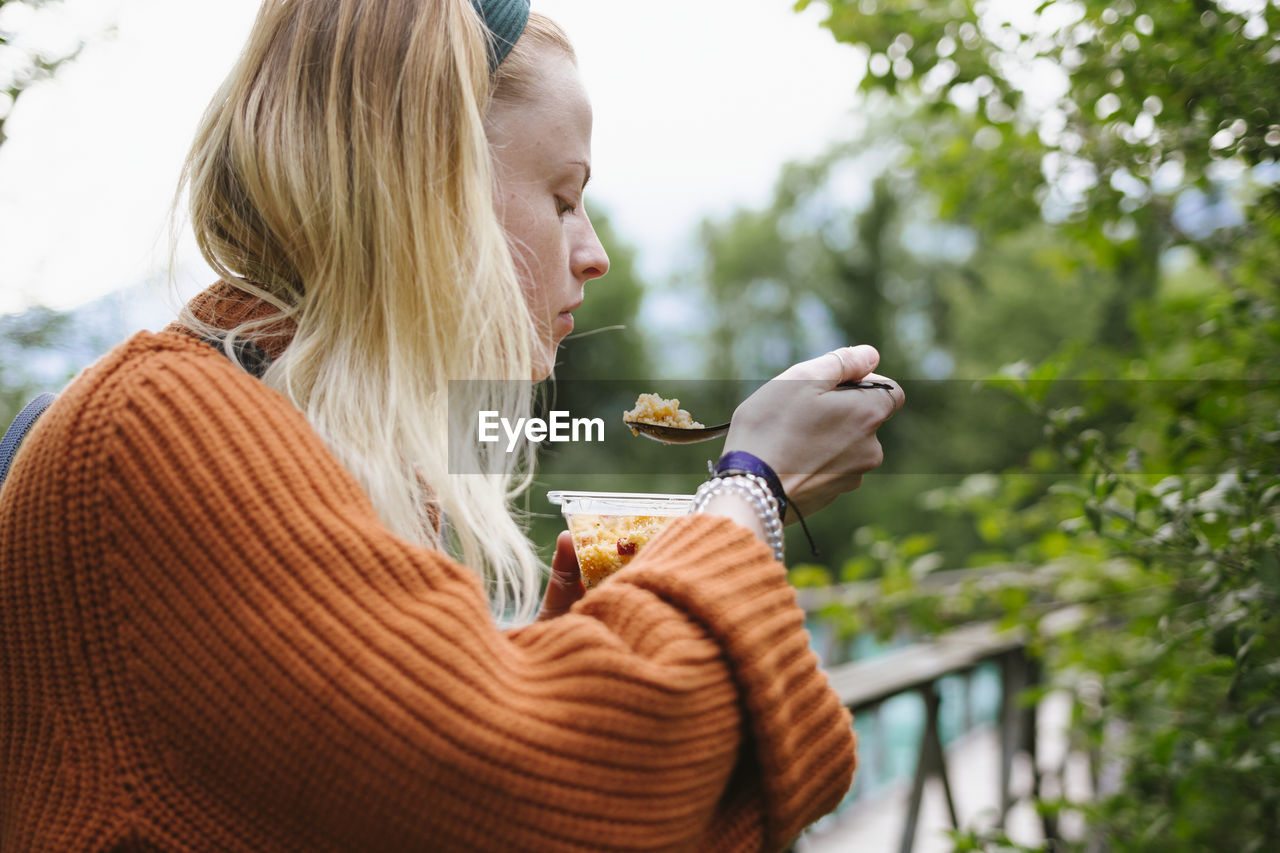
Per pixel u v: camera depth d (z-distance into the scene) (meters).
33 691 0.62
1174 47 1.61
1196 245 2.00
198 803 0.58
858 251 21.88
